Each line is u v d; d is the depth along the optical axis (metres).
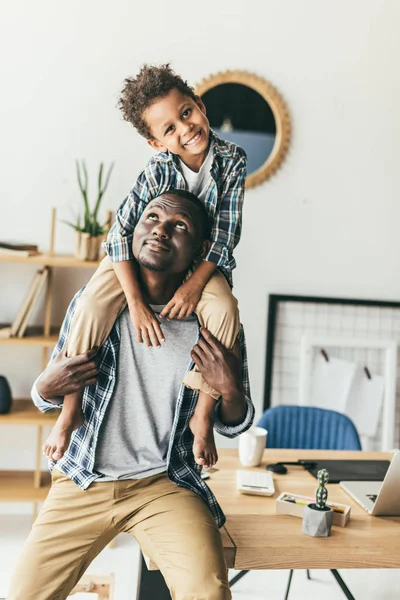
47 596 1.76
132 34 3.49
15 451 3.58
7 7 3.41
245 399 1.84
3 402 3.25
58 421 1.84
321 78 3.67
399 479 1.99
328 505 2.03
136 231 1.80
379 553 1.83
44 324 3.60
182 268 1.80
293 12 3.61
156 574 1.89
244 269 3.72
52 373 1.79
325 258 3.78
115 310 1.82
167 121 1.78
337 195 3.75
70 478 1.90
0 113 3.45
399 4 3.71
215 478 2.30
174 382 1.86
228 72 3.57
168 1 3.50
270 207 3.70
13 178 3.49
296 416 2.95
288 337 3.77
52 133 3.49
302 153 3.70
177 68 3.54
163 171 1.88
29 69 3.45
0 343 3.20
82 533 1.83
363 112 3.73
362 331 3.84
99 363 1.83
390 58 3.72
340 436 2.92
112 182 3.54
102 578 2.39
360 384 3.82
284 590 2.87
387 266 3.84
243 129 3.63
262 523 1.95
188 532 1.73
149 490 1.86
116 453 1.87
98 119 3.51
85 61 3.47
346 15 3.66
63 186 3.52
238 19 3.57
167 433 1.90
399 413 3.90
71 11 3.45
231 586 2.74
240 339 1.94
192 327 1.87
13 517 3.52
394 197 3.81
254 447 2.40
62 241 3.54
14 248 3.19
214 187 1.88
